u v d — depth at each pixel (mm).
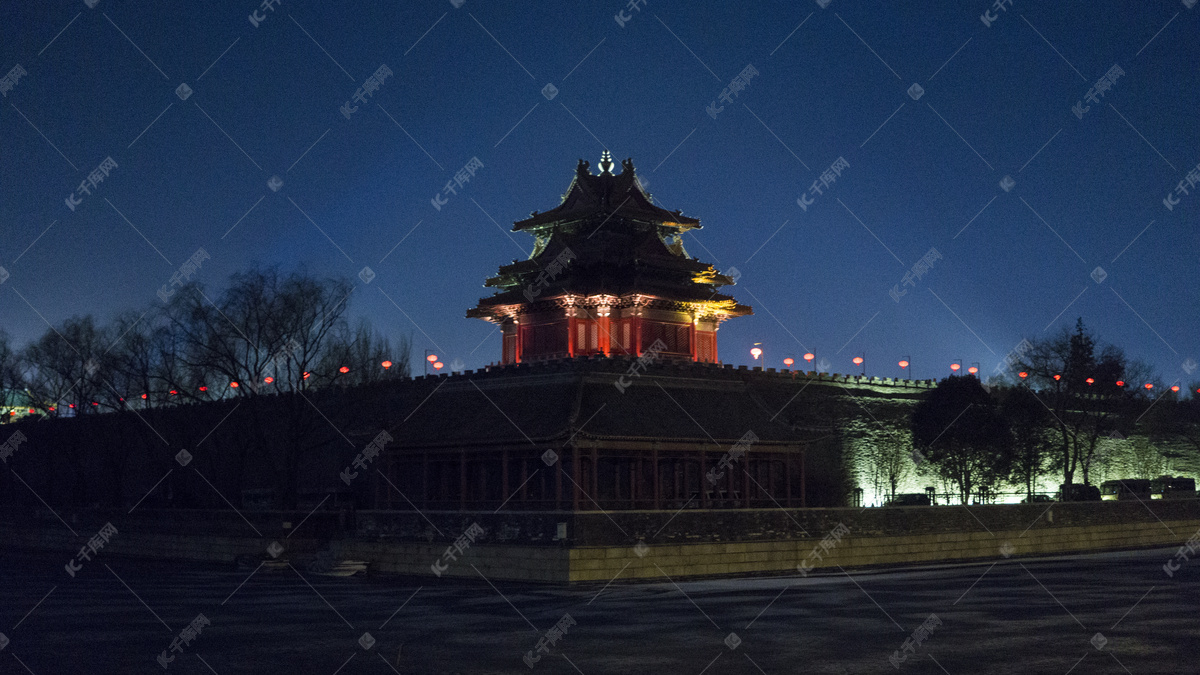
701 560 63750
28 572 73188
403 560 68000
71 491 110125
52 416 106188
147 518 88312
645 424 72500
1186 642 39500
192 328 83938
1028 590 56500
